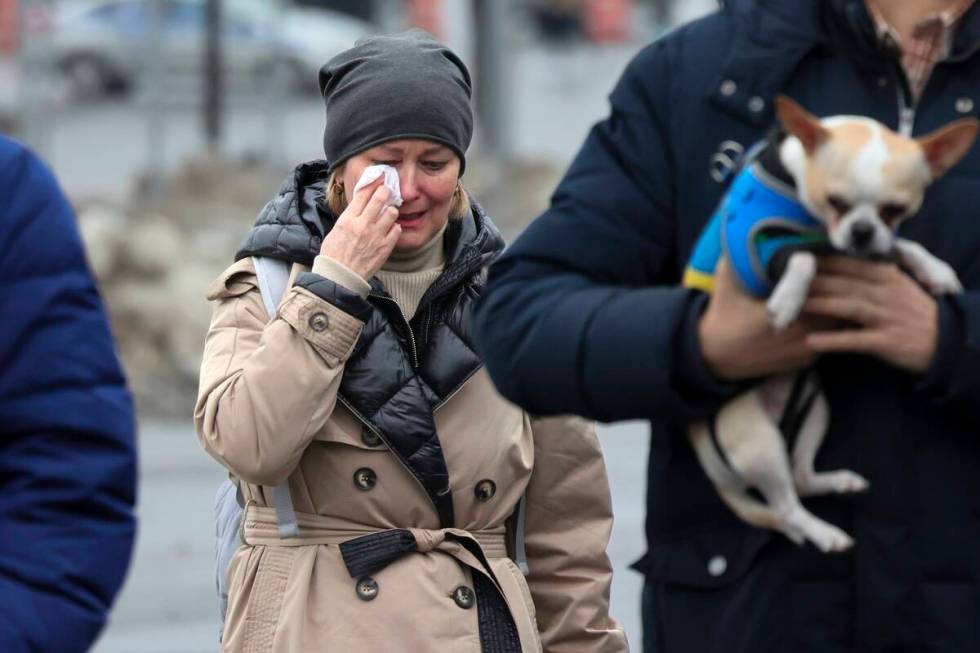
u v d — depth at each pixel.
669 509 6.97
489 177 41.53
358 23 87.62
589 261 6.91
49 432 6.05
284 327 8.68
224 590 9.42
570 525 9.48
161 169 40.56
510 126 44.25
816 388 6.60
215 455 8.87
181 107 66.81
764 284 6.26
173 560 20.06
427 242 9.13
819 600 6.64
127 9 71.56
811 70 6.86
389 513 8.91
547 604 9.50
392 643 8.66
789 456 6.60
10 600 5.93
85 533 6.05
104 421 6.11
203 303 30.64
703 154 6.91
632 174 7.02
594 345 6.53
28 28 39.62
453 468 9.02
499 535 9.23
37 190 6.19
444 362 9.02
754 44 6.88
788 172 6.30
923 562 6.58
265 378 8.59
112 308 30.25
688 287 6.62
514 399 6.89
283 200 9.32
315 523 8.89
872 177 6.11
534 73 80.75
